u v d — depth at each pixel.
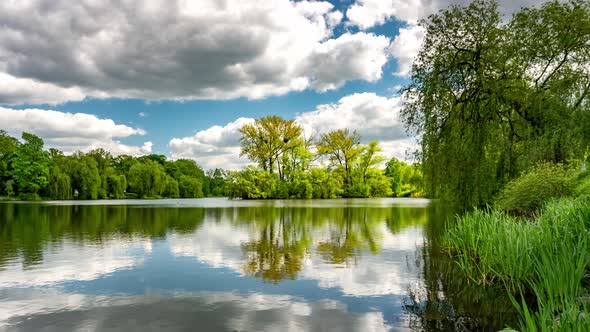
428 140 19.52
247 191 67.94
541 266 6.62
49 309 7.17
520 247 8.17
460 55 19.42
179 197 94.38
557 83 18.62
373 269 10.45
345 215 29.16
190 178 97.44
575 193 15.27
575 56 19.19
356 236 17.05
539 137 17.86
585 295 6.39
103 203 53.44
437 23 19.41
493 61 18.84
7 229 19.77
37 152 68.69
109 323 6.47
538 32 19.17
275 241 15.58
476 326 6.40
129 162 100.69
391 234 17.70
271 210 36.22
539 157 17.69
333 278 9.48
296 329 6.25
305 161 71.75
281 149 71.06
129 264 11.12
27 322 6.52
